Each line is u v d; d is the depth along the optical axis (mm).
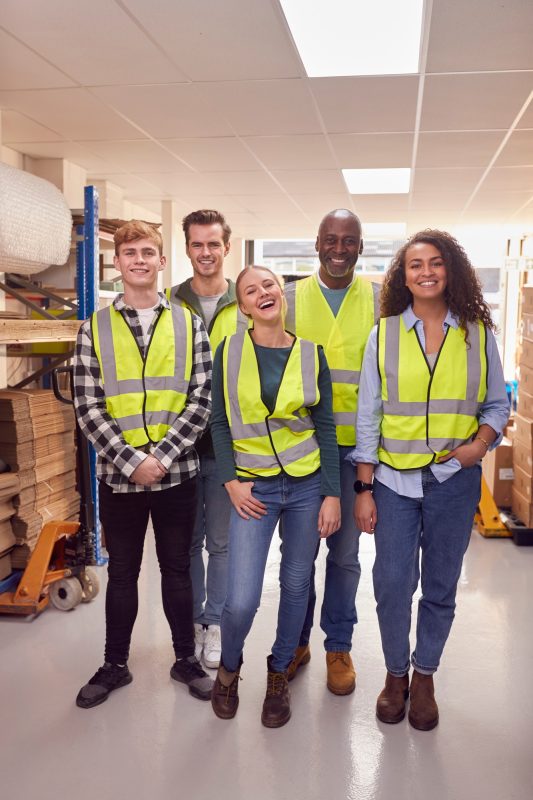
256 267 2066
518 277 8438
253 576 2070
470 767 1996
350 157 5578
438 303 2041
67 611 3119
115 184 6844
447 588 2096
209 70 3715
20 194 3107
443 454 2016
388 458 2078
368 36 3299
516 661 2668
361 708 2297
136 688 2422
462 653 2729
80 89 4023
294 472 2062
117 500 2271
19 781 1918
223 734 2143
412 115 4426
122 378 2252
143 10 3016
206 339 2375
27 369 5258
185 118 4559
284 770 1969
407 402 2033
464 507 2035
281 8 2996
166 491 2281
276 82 3875
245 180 6574
